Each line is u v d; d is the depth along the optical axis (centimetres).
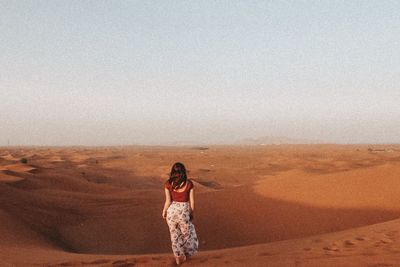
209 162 7288
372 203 1481
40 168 4097
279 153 10950
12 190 2022
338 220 1360
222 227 1456
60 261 782
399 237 783
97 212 1795
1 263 768
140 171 5197
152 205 1875
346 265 587
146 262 720
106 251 1311
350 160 6488
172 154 10975
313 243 795
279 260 652
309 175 2023
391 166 1944
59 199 2058
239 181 4400
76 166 5634
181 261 697
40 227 1475
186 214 685
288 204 1591
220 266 642
